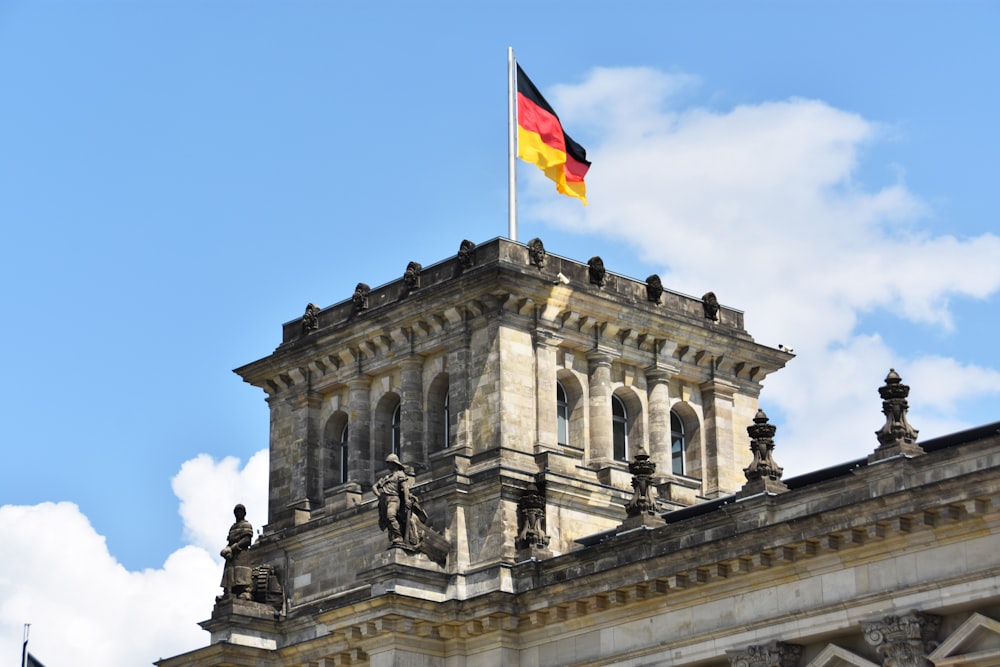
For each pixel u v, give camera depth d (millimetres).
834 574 129000
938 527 123062
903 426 129250
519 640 149750
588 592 143000
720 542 134000
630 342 168875
